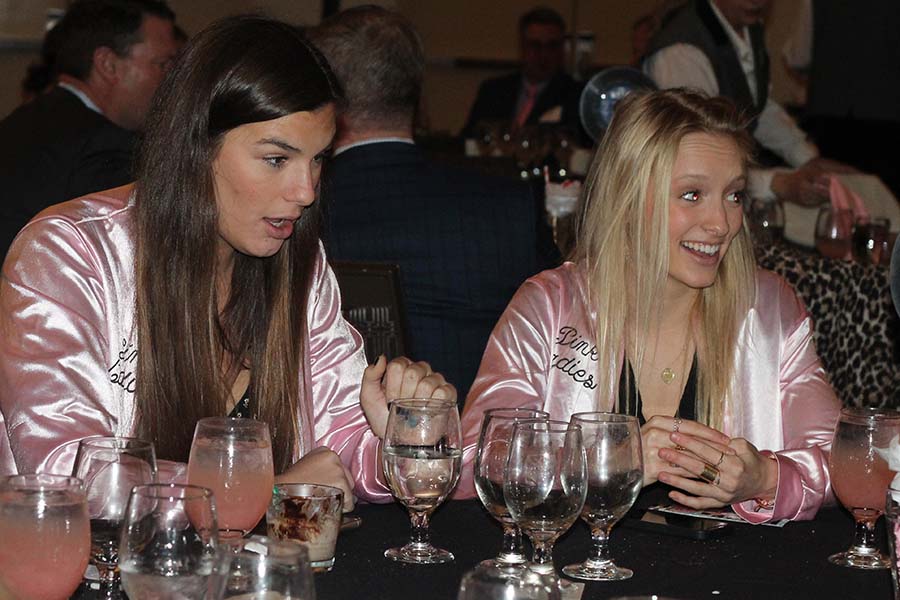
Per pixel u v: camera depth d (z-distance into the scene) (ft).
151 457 4.46
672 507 5.91
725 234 7.04
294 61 5.79
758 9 15.85
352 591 4.52
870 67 17.67
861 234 11.39
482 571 3.26
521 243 9.74
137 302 6.14
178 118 5.92
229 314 6.37
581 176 14.89
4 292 6.09
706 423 7.34
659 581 4.83
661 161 7.03
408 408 5.00
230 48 5.82
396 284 8.68
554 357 7.41
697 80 15.75
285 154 5.81
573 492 4.64
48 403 5.85
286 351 6.42
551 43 23.03
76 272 6.12
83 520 3.93
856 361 10.61
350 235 9.57
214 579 3.27
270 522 4.78
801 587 4.84
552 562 4.88
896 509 4.35
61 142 11.69
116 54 12.45
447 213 9.61
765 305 7.47
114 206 6.35
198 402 6.14
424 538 5.19
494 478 4.87
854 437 5.28
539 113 22.70
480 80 30.73
